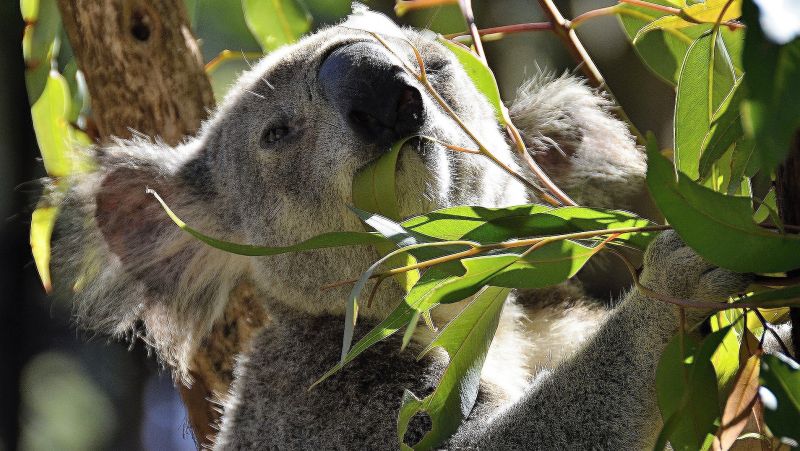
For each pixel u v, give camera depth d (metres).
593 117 4.20
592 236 2.30
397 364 3.61
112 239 4.00
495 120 4.01
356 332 3.76
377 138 3.29
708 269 2.30
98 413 9.38
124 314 4.02
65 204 3.96
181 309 4.12
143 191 4.05
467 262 2.30
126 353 9.50
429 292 2.36
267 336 3.93
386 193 3.15
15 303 9.12
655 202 1.99
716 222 2.01
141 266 4.04
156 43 4.24
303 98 3.59
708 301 2.25
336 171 3.39
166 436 9.48
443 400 2.47
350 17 3.91
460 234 2.44
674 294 2.34
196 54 4.33
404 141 3.15
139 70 4.23
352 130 3.31
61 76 4.49
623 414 2.67
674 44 3.61
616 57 6.84
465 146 3.68
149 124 4.26
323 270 3.72
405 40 3.38
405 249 2.24
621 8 3.66
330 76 3.40
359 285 2.17
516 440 2.85
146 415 9.49
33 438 9.19
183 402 4.40
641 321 2.62
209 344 4.29
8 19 8.60
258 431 3.74
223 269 4.16
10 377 9.10
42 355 9.34
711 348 2.23
